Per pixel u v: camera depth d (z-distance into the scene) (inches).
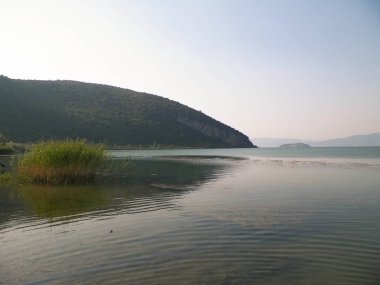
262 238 519.8
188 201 822.5
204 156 3614.7
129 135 6343.5
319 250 467.8
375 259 435.5
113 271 407.5
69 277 393.1
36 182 1142.3
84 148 1222.9
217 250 470.3
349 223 601.6
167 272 402.9
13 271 411.5
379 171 1594.5
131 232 559.8
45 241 518.9
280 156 3673.7
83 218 656.4
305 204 774.5
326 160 2689.5
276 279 382.6
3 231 572.4
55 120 5408.5
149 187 1066.7
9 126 4564.5
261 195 903.1
